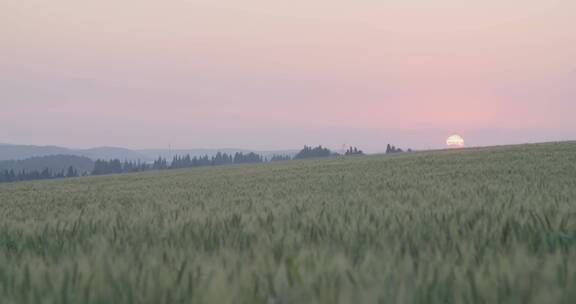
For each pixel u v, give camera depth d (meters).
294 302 2.39
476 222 5.03
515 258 2.98
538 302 2.18
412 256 3.77
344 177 26.73
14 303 2.62
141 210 9.88
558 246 3.72
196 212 7.68
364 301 2.20
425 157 50.41
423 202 7.74
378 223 5.48
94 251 3.99
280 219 6.00
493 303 2.37
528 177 18.19
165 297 2.63
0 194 30.64
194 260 3.54
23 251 4.72
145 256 3.83
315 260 3.33
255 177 34.81
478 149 60.06
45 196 23.98
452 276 2.82
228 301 2.37
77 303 2.62
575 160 30.14
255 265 3.23
